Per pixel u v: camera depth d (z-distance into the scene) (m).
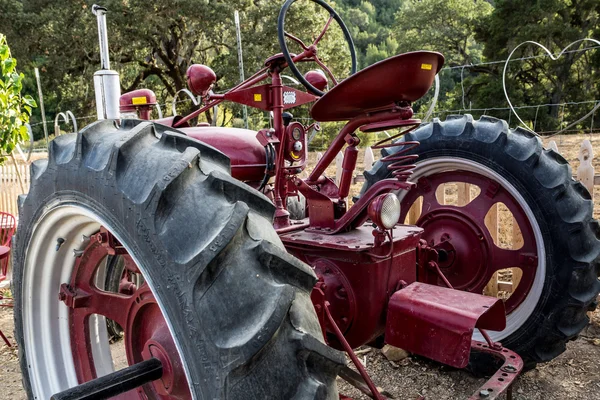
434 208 3.28
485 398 2.20
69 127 25.80
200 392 1.19
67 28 23.42
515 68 33.88
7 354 3.76
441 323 2.03
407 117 2.07
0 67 5.37
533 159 2.84
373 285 2.21
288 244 2.37
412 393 2.91
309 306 1.33
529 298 2.90
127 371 1.55
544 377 3.06
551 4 32.53
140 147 1.46
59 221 1.79
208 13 22.73
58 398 1.44
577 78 33.88
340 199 2.48
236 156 2.51
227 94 2.52
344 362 1.30
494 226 4.03
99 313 1.94
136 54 25.58
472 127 3.07
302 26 22.86
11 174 6.68
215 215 1.28
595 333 3.60
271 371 1.18
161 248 1.25
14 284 2.05
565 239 2.76
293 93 2.54
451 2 44.50
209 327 1.18
